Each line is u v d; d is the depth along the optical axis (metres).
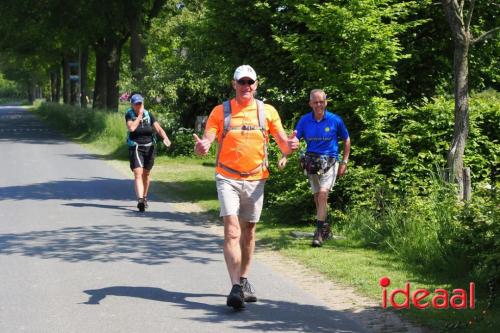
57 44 53.91
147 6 40.22
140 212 13.70
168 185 18.64
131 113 13.62
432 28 14.30
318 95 10.43
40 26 44.81
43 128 50.22
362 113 12.18
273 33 14.34
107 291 7.55
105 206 14.45
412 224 9.55
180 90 28.83
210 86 28.38
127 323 6.37
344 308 6.91
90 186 17.94
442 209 9.62
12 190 16.83
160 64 29.56
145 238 10.82
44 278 8.15
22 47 56.19
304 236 10.99
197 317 6.57
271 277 8.28
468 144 12.55
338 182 11.77
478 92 16.17
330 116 10.51
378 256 9.41
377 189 11.38
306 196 11.96
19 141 36.00
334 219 11.70
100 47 44.97
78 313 6.69
